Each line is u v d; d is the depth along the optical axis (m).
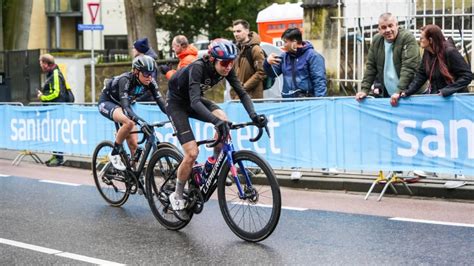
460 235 6.07
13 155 12.91
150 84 7.35
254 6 23.69
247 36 9.62
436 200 7.77
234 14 23.45
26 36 23.41
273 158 9.05
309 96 9.02
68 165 11.55
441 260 5.31
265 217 5.95
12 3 23.23
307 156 8.73
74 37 36.00
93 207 7.79
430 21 12.52
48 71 11.81
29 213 7.46
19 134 12.30
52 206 7.86
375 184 8.09
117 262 5.50
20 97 20.88
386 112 8.02
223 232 6.45
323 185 8.69
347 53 12.73
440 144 7.66
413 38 8.09
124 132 7.51
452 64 7.61
